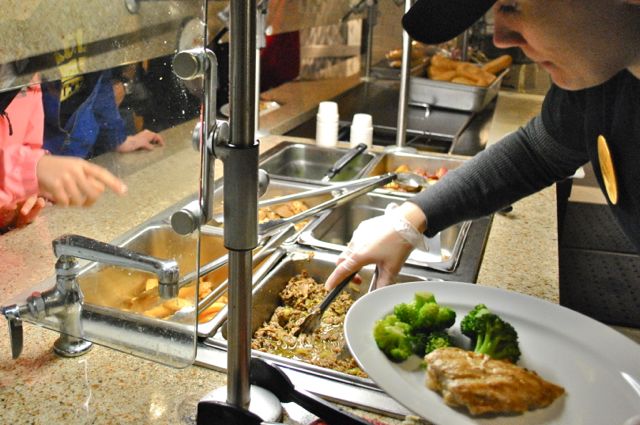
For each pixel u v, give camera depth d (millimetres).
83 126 820
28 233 906
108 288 846
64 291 889
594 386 960
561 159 1356
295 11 2713
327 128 2350
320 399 850
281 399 873
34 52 778
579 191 3762
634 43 869
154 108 753
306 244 1525
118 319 850
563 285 2705
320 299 1383
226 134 699
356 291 1456
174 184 764
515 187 1385
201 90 691
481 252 1541
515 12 884
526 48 925
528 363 1024
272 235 1505
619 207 1160
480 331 1045
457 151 2561
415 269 1426
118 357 1047
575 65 900
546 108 1356
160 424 892
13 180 875
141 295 815
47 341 1080
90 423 888
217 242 1414
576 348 1047
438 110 3248
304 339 1281
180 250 765
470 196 1364
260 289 1327
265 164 2145
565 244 3070
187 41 702
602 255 2965
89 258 818
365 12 3688
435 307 1056
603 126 1132
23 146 857
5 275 944
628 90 1050
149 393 960
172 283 767
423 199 1353
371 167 2123
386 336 988
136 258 778
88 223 849
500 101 3502
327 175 2047
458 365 905
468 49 4047
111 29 750
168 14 704
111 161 821
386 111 3166
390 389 892
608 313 2527
